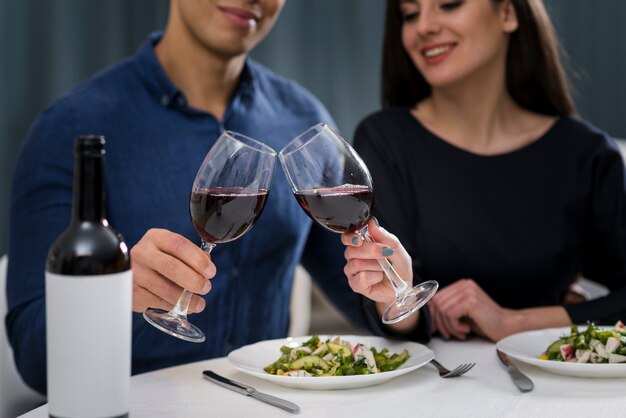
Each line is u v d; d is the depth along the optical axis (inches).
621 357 50.9
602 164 83.4
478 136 84.2
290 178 48.3
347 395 47.4
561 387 48.8
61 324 34.6
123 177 73.7
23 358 65.6
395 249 51.8
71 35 146.3
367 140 85.8
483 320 65.5
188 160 75.9
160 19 158.9
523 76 84.7
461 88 82.7
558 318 70.4
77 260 34.3
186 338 43.1
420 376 51.5
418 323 62.8
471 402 45.8
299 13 170.2
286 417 43.3
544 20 84.0
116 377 35.1
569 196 82.5
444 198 82.3
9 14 135.9
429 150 83.9
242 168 45.7
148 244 47.9
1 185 137.3
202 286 46.4
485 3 79.2
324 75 173.0
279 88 85.7
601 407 44.6
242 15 73.0
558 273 82.0
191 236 75.1
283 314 83.3
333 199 47.4
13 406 70.2
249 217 46.7
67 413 34.7
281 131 82.4
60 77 144.7
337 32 172.6
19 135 139.3
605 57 173.3
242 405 45.5
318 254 86.0
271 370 51.3
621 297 73.2
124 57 156.2
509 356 55.1
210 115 77.7
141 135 74.8
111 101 74.9
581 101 174.2
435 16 79.2
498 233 81.1
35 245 68.9
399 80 88.6
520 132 85.4
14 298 67.4
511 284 81.5
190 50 76.6
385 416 43.4
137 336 63.1
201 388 48.9
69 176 71.7
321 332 133.6
